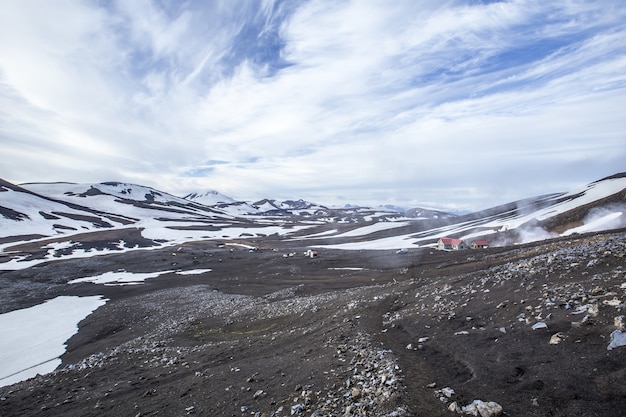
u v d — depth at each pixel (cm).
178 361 2739
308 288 6494
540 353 1416
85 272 10950
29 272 10506
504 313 1947
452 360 1600
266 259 12712
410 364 1623
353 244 17525
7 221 18688
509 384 1273
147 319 5344
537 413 1085
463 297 2470
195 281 9256
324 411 1336
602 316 1465
